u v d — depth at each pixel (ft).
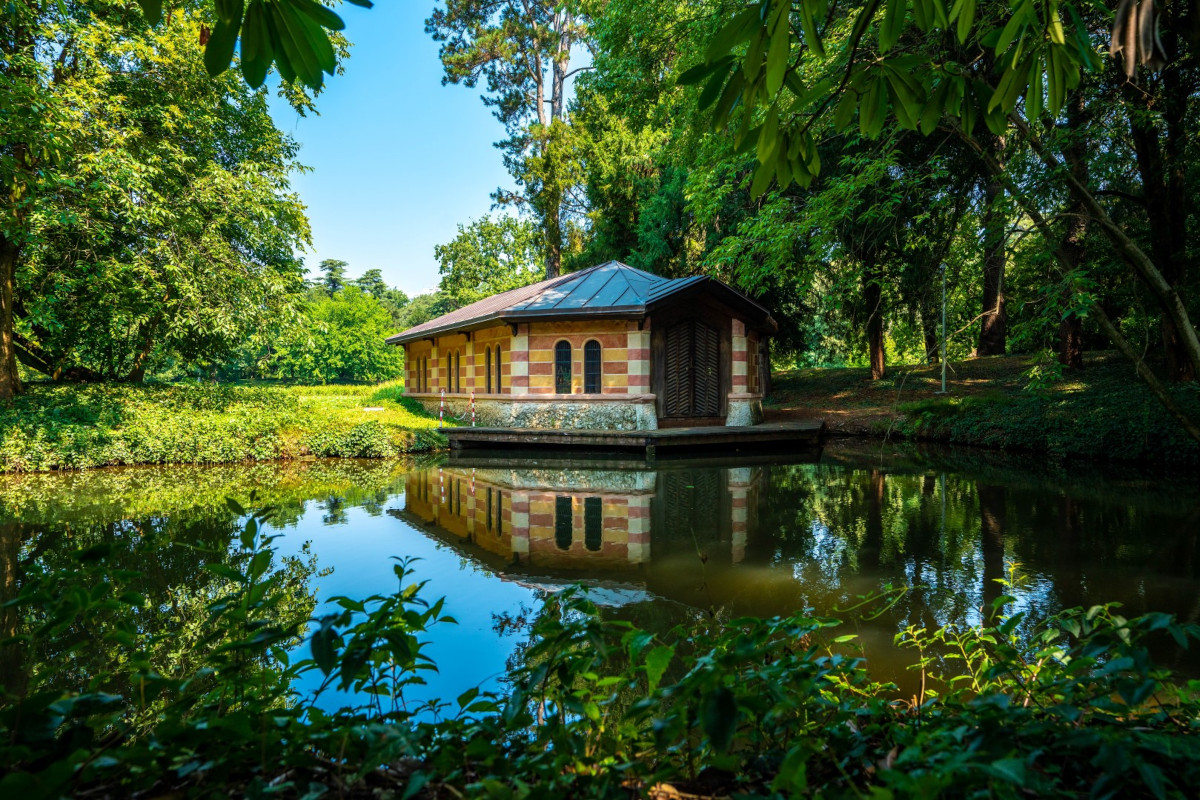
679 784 5.24
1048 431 44.27
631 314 50.90
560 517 26.53
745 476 38.06
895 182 18.69
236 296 51.72
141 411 49.47
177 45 48.16
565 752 4.86
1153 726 5.58
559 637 5.32
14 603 4.97
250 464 45.27
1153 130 28.58
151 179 48.26
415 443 53.11
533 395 55.47
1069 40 5.98
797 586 16.66
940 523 24.16
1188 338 9.53
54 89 38.88
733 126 25.93
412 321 235.20
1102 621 5.86
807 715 6.04
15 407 45.85
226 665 5.62
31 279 44.91
